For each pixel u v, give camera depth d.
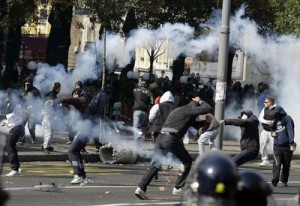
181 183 27.86
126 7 61.62
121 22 64.25
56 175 33.22
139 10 64.69
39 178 31.80
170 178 33.38
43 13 66.00
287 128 32.50
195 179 10.82
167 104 32.12
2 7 59.28
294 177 37.41
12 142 31.70
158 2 65.31
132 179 33.06
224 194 10.49
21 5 59.47
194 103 27.03
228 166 10.57
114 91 58.62
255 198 10.33
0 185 10.96
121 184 31.09
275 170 32.66
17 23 61.38
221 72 37.53
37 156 39.34
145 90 45.25
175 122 26.94
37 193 27.28
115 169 37.12
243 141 30.34
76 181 29.91
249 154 30.20
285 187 32.94
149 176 26.56
